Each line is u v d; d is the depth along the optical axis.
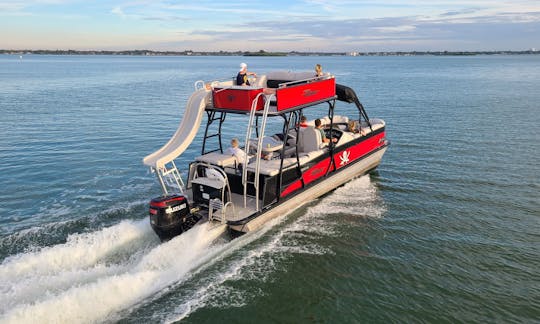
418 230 8.70
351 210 9.73
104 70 85.44
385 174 12.49
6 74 66.31
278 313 5.99
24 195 10.75
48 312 5.36
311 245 7.99
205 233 7.43
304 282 6.75
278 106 7.73
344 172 10.94
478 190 11.04
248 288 6.52
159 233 7.36
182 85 47.56
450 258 7.58
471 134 17.91
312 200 10.20
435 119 22.03
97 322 5.56
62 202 10.24
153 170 7.90
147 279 6.34
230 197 8.00
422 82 48.97
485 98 30.94
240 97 7.98
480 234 8.52
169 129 20.50
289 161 8.95
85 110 26.83
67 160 14.38
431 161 13.85
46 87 44.03
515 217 9.31
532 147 15.41
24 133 19.23
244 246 7.85
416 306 6.21
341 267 7.23
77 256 6.96
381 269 7.20
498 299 6.36
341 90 10.64
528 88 38.25
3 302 5.63
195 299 6.16
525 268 7.22
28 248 7.75
